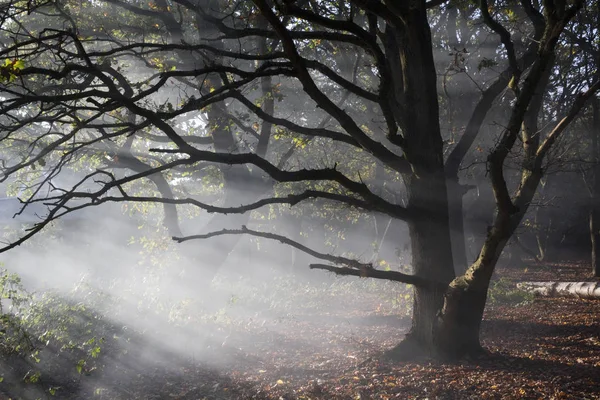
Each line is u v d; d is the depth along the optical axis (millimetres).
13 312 15578
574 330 14250
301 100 23000
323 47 20344
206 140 19516
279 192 24484
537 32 13227
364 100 21953
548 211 43000
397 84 11609
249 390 10516
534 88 9016
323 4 15062
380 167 26125
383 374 10445
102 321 14648
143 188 22891
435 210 10797
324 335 15094
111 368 11812
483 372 10062
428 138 10594
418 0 10375
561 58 25891
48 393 10312
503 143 9055
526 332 14320
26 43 9203
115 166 19391
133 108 9523
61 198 9047
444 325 10742
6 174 9953
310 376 11070
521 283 23188
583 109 26281
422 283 10742
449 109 20031
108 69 12930
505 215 9289
